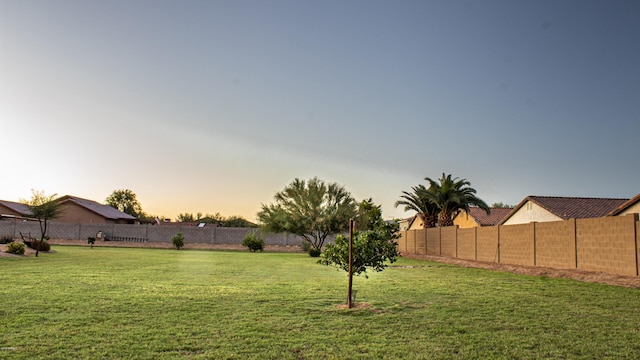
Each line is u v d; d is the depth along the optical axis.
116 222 60.53
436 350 6.38
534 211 34.25
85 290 11.66
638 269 15.80
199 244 47.47
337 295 11.33
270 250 43.34
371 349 6.41
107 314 8.55
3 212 53.28
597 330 7.60
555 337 7.11
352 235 9.88
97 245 44.53
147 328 7.48
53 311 8.74
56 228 48.06
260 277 15.85
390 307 9.65
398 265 24.86
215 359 5.89
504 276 17.53
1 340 6.62
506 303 10.31
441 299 10.87
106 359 5.84
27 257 23.98
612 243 17.02
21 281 13.31
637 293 12.22
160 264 21.39
